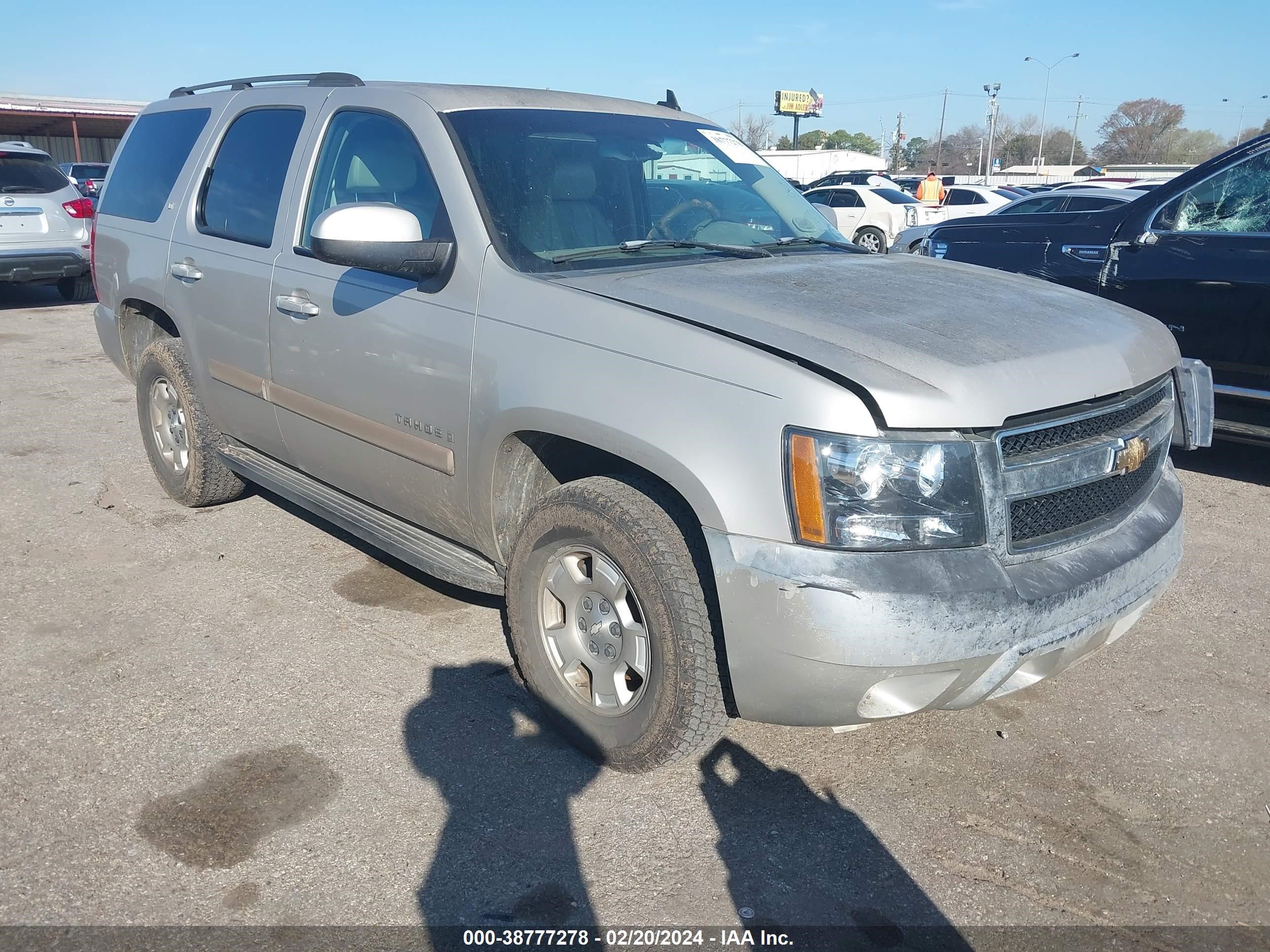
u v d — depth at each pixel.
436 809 2.80
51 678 3.43
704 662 2.69
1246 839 2.76
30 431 6.50
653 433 2.63
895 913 2.47
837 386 2.44
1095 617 2.66
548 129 3.62
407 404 3.38
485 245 3.17
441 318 3.22
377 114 3.69
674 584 2.67
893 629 2.38
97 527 4.84
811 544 2.43
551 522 2.96
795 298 2.90
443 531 3.55
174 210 4.68
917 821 2.81
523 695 3.41
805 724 2.63
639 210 3.62
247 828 2.70
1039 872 2.62
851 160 46.56
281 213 3.99
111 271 5.18
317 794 2.85
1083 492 2.76
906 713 2.54
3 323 10.84
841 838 2.73
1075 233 6.22
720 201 3.91
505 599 3.66
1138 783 3.00
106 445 6.20
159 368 4.87
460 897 2.48
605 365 2.77
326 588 4.20
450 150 3.36
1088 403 2.75
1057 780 3.01
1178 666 3.70
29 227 11.20
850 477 2.40
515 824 2.75
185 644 3.70
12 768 2.92
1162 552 2.94
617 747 2.91
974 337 2.70
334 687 3.42
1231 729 3.29
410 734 3.15
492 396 3.05
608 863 2.61
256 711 3.26
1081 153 95.69
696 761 3.07
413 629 3.85
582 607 3.00
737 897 2.51
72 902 2.42
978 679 2.53
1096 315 3.10
